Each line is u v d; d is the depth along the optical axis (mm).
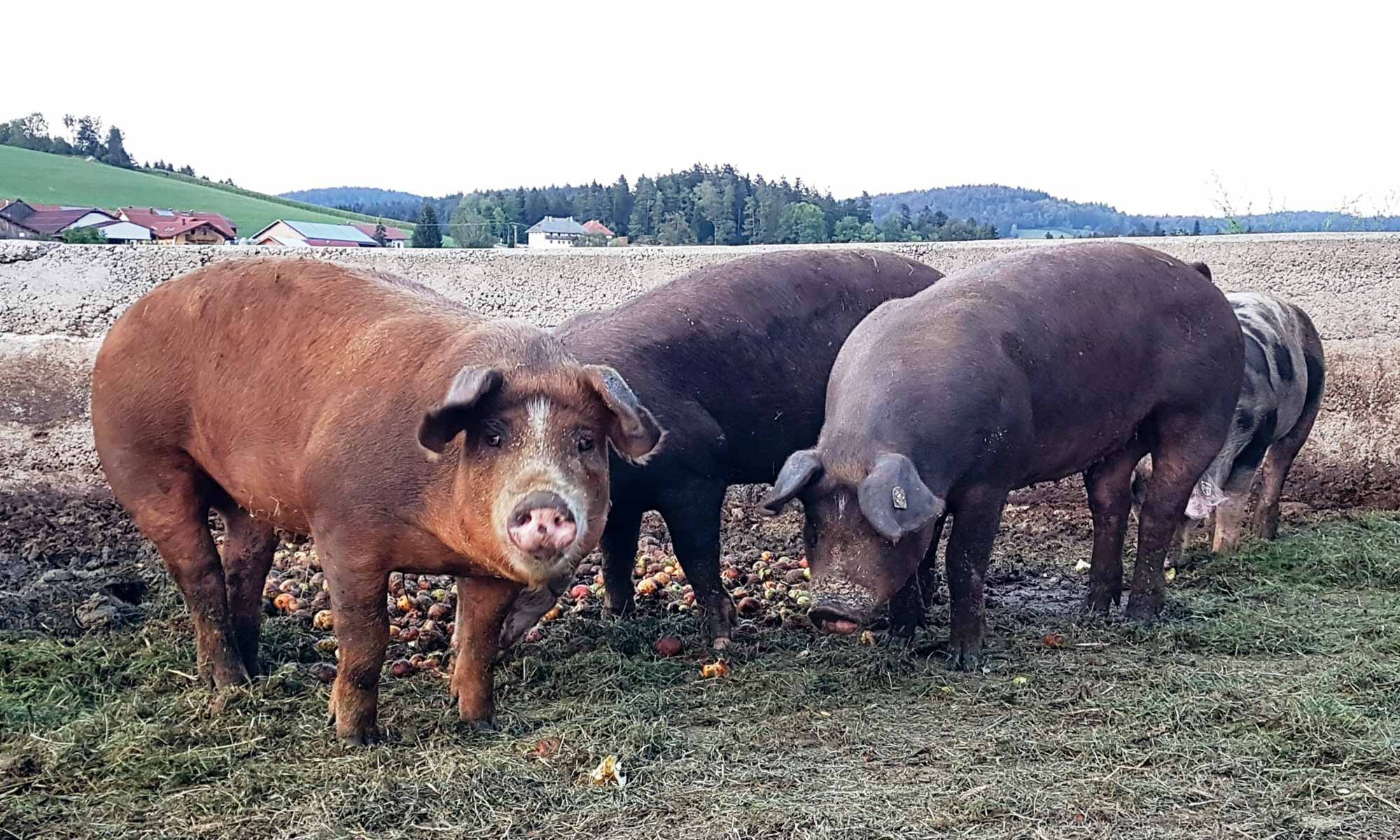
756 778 4184
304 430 4359
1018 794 4000
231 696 4898
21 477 8258
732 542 7930
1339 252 8406
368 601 4316
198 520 5078
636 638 5883
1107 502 6457
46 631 5895
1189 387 6137
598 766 4254
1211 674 5230
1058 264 5988
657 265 8500
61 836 3779
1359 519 8062
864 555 5066
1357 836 3719
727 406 6062
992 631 6074
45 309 8258
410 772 4191
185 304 4848
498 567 3867
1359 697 4902
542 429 3713
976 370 5344
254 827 3832
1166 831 3754
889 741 4543
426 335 4250
